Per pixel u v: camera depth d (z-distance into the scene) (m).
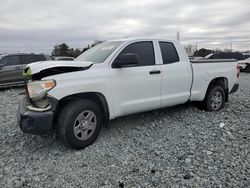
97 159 3.91
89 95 4.46
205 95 6.26
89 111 4.27
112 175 3.46
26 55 12.81
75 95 4.25
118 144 4.45
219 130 5.09
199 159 3.85
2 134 5.05
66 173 3.53
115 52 4.71
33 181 3.35
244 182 3.22
